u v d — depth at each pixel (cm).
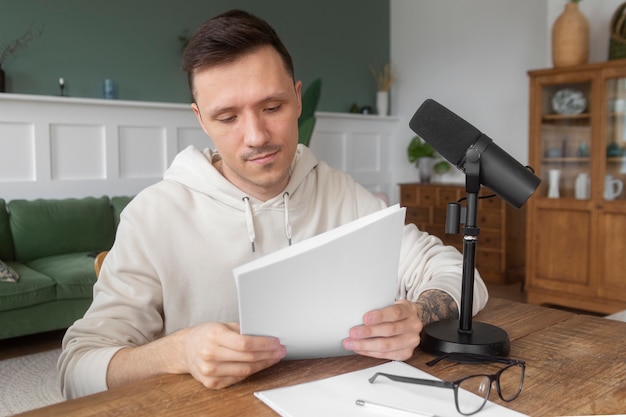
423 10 576
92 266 331
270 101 88
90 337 91
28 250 363
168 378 77
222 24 87
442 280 106
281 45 91
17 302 296
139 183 436
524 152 499
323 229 125
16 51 394
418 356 87
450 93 556
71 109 397
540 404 68
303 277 69
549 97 394
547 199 395
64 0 412
